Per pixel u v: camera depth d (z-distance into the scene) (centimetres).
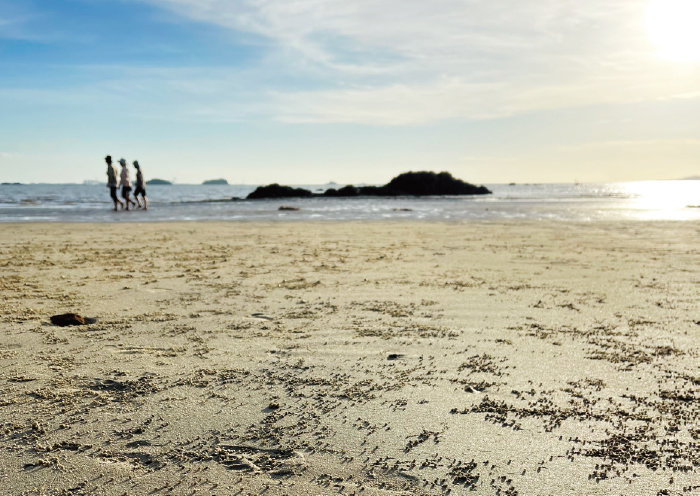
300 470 240
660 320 488
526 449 259
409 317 495
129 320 478
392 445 262
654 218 1791
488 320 486
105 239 1100
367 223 1566
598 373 356
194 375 349
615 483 231
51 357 378
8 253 883
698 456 253
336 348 405
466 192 5559
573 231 1330
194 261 823
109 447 258
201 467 242
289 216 1902
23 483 227
